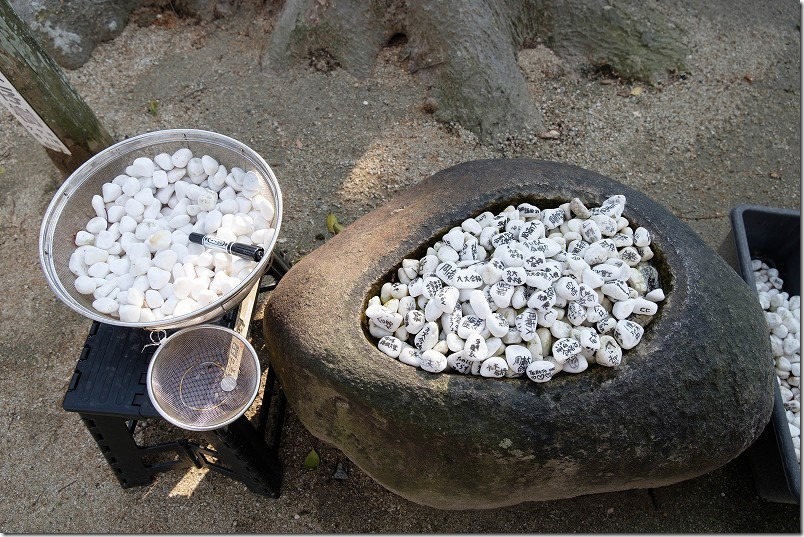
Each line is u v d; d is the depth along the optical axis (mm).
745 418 1312
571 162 2482
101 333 1503
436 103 2555
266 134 2520
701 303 1311
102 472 1840
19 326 2100
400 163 2434
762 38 2854
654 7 2812
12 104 1855
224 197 1704
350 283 1412
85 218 1646
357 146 2484
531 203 1558
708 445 1294
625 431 1240
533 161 1640
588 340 1271
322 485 1819
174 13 2891
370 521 1771
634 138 2561
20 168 2465
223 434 1483
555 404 1229
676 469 1322
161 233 1593
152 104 2568
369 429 1324
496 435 1235
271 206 1643
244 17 2871
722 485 1840
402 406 1255
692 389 1258
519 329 1352
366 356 1306
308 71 2680
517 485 1332
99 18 2744
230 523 1764
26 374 2008
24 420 1926
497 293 1383
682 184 2439
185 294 1509
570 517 1780
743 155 2516
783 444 1653
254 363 1424
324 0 2592
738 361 1296
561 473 1293
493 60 2541
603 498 1809
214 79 2693
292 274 1530
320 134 2518
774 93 2688
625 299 1355
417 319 1387
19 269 2219
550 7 2742
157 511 1778
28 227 2316
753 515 1803
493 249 1500
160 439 1876
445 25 2521
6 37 1648
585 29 2738
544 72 2752
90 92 2643
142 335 1503
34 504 1795
